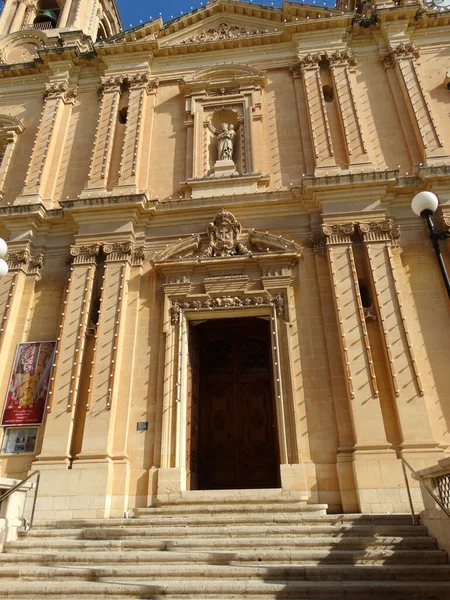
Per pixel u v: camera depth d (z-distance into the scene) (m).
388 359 11.23
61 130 16.98
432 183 13.16
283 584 6.28
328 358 11.75
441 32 17.00
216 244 13.48
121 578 6.84
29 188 15.43
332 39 17.00
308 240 13.42
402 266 12.73
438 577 6.48
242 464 13.45
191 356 13.31
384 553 7.08
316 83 16.08
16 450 11.73
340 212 13.17
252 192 14.45
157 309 13.09
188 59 17.94
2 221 14.70
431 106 15.28
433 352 11.62
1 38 20.77
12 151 17.03
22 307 13.62
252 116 16.06
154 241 14.02
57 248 14.55
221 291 12.86
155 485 10.89
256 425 13.89
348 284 12.26
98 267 13.74
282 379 11.74
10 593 6.57
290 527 8.28
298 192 13.83
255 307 12.66
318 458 10.83
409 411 10.62
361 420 10.67
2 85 18.95
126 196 14.00
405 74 15.72
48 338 13.16
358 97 15.93
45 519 10.35
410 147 14.62
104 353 12.23
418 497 9.81
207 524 9.09
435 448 10.16
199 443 13.69
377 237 12.78
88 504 10.46
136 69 17.72
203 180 14.84
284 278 12.80
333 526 8.30
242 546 7.75
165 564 7.26
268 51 17.52
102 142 16.02
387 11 16.83
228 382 14.53
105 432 11.26
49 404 11.77
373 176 13.25
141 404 11.88
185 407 12.04
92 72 18.41
